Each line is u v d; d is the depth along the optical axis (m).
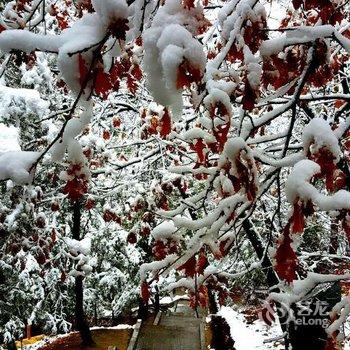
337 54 4.08
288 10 4.23
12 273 11.95
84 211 13.89
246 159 1.90
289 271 1.82
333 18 2.39
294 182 1.71
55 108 8.26
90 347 13.58
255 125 2.40
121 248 16.05
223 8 1.97
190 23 1.70
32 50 1.63
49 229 9.80
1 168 1.84
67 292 14.98
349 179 2.64
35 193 6.96
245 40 1.88
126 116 8.57
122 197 8.75
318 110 6.36
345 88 5.62
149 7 1.94
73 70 1.61
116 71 2.31
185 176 6.04
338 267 6.42
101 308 18.41
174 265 2.85
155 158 6.80
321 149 1.78
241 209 2.71
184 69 1.53
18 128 6.88
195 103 1.82
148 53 1.68
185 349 13.20
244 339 12.60
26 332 13.77
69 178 2.10
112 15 1.53
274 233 6.12
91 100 1.97
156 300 17.47
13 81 8.50
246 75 1.79
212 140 2.23
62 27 4.03
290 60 2.12
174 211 3.14
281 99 3.18
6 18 2.58
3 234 7.24
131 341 13.73
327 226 6.41
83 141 6.53
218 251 2.77
